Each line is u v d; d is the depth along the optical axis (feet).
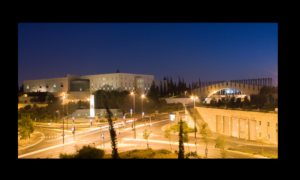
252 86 323.57
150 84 456.45
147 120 258.78
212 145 131.64
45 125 239.09
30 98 345.51
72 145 143.23
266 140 130.62
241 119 152.56
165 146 130.41
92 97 273.13
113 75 405.80
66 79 415.44
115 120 260.83
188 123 208.44
